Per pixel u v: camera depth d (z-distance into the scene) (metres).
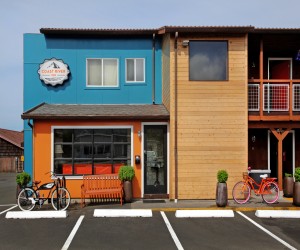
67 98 15.17
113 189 12.45
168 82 13.69
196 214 10.94
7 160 34.94
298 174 12.07
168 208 11.68
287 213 10.90
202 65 13.39
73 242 8.66
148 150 13.61
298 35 13.81
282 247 8.36
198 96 13.32
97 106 14.77
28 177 12.30
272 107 14.28
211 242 8.68
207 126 13.29
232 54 13.39
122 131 13.65
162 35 15.05
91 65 15.25
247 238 8.99
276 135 14.13
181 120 13.29
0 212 11.66
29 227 9.88
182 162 13.23
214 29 13.19
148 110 13.99
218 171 12.50
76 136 13.55
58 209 11.55
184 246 8.40
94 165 13.58
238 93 13.37
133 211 10.98
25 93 15.07
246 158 13.29
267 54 16.22
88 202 12.92
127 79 15.30
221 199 11.84
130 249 8.20
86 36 15.22
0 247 8.31
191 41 13.41
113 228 9.78
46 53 15.16
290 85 14.01
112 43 15.29
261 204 12.31
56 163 13.49
